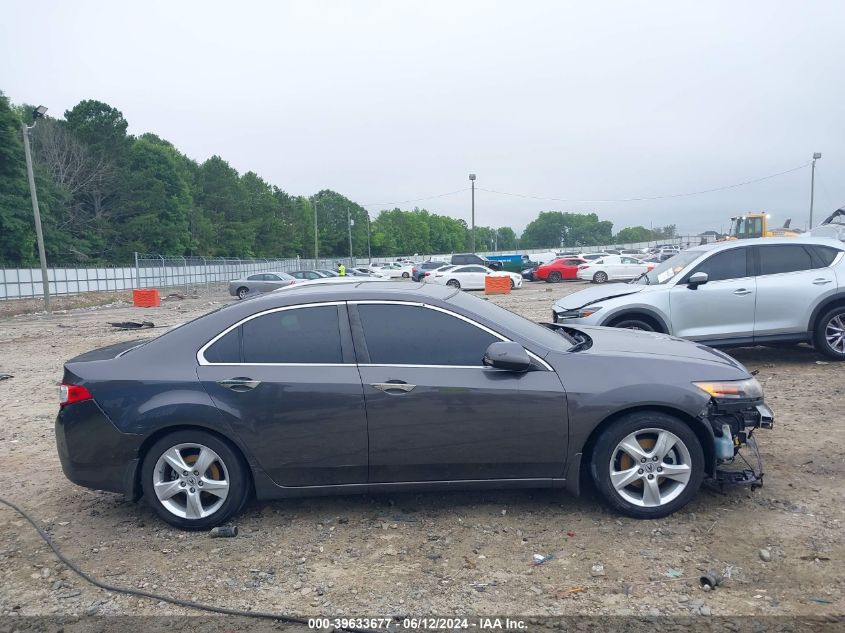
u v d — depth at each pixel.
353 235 119.19
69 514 4.82
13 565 4.05
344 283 5.18
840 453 5.36
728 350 10.27
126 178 63.69
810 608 3.25
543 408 4.22
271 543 4.21
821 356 9.23
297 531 4.36
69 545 4.28
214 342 4.47
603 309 8.56
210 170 84.44
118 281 42.09
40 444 6.67
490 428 4.24
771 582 3.50
